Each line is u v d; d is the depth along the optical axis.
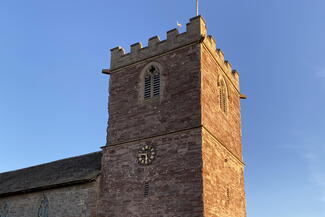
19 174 44.88
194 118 29.05
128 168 30.97
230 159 33.84
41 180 37.59
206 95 30.58
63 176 35.53
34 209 34.84
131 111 33.06
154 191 28.75
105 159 32.72
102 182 31.89
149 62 33.75
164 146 29.66
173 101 30.77
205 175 27.30
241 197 35.09
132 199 29.62
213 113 31.53
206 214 26.19
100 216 30.59
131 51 35.47
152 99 32.09
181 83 30.92
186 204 26.78
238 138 37.38
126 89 34.34
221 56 35.88
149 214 28.27
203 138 28.28
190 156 27.97
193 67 30.78
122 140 32.44
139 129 31.81
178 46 32.28
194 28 31.94
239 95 39.94
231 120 36.16
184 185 27.42
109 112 34.50
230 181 32.78
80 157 40.09
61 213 32.16
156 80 32.72
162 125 30.59
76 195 31.92
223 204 30.05
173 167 28.50
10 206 37.50
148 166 29.89
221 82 35.03
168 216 27.28
